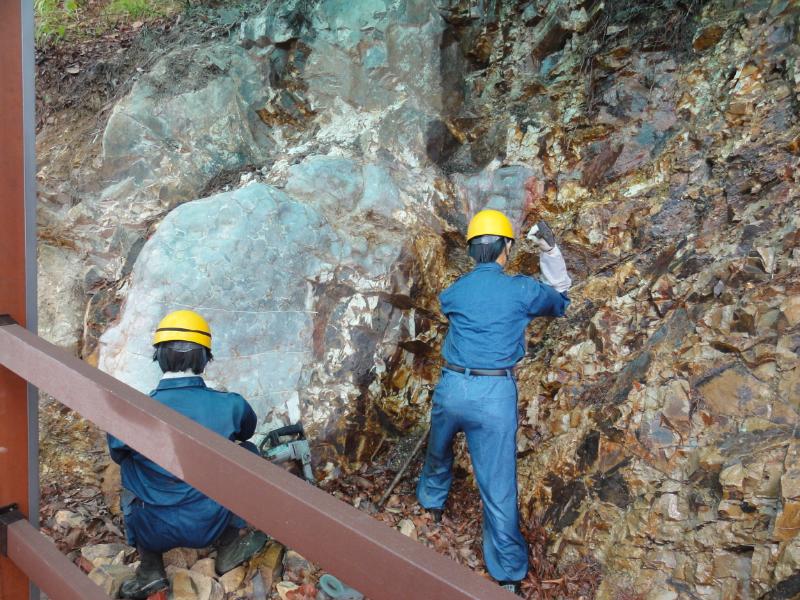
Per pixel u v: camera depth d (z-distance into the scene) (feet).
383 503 10.73
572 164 13.01
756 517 7.64
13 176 4.66
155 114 13.50
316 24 14.10
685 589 7.99
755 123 10.65
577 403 10.55
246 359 10.91
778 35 10.89
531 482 10.56
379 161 13.55
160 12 15.85
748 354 8.59
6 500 4.90
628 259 11.37
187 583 8.36
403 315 12.37
